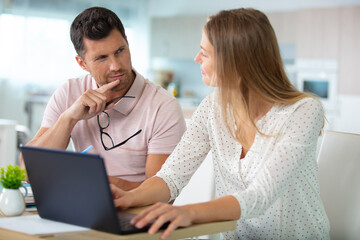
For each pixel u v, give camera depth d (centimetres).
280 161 127
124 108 187
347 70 747
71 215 110
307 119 135
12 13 702
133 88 187
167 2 805
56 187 110
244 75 139
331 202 163
